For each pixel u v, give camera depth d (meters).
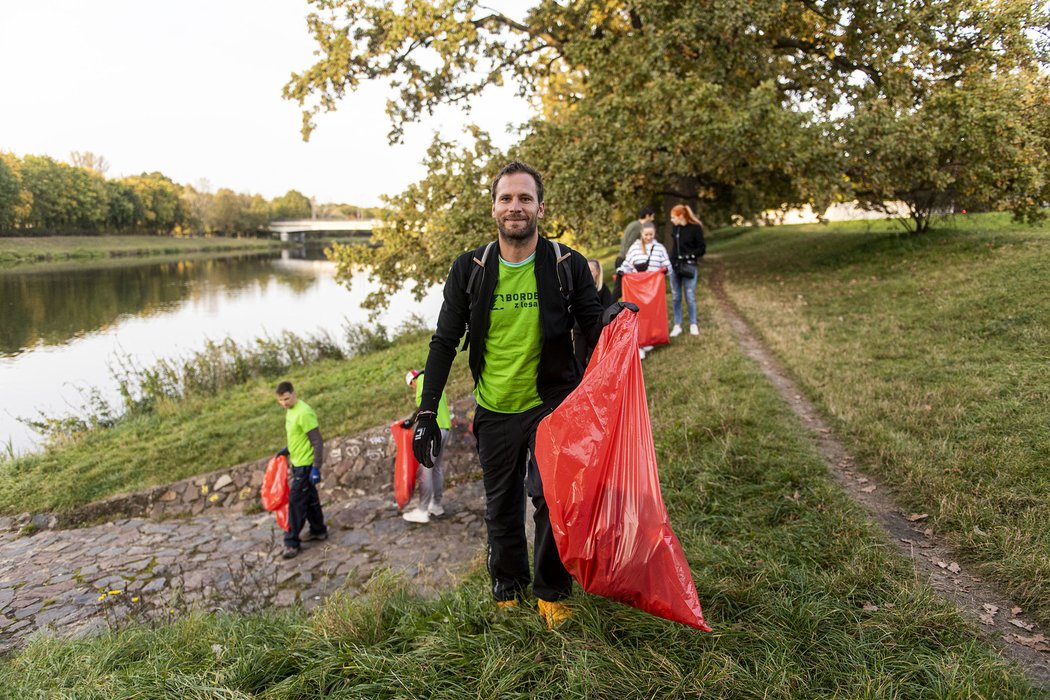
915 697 2.25
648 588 2.12
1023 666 2.49
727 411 5.63
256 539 7.09
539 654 2.43
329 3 15.98
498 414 2.70
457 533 6.42
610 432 2.23
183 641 3.47
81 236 86.00
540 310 2.52
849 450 4.86
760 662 2.38
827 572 3.12
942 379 5.84
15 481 9.86
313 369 15.14
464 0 15.49
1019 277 8.81
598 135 13.21
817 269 14.16
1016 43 13.20
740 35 13.15
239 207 115.12
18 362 21.12
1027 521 3.40
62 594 6.21
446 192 15.75
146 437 11.20
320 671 2.56
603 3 15.18
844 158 12.62
